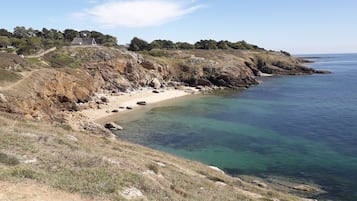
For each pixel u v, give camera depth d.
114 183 16.06
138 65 106.75
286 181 35.84
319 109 75.38
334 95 96.44
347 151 45.38
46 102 61.81
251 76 125.50
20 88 56.62
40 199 13.09
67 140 24.89
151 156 31.03
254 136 53.62
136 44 149.38
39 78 64.81
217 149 47.19
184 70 118.44
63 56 96.50
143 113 71.69
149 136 53.81
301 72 157.88
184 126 60.41
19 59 72.25
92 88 83.25
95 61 98.19
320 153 44.84
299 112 72.38
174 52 141.75
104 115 68.50
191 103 84.31
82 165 18.55
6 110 48.69
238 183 28.67
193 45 174.00
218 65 121.50
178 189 19.16
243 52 167.75
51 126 34.81
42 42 116.00
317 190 33.41
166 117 67.88
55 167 17.36
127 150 29.97
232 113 71.81
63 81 71.25
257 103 84.25
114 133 55.44
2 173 14.89
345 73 163.88
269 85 120.69
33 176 15.12
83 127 52.28
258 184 34.00
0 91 51.62
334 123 61.59
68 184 15.02
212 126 60.34
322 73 159.62
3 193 13.00
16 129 25.45
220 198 20.23
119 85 95.88
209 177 28.08
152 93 96.44
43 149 20.52
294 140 51.16
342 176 36.97
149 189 17.06
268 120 64.88
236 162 41.97
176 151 46.34
